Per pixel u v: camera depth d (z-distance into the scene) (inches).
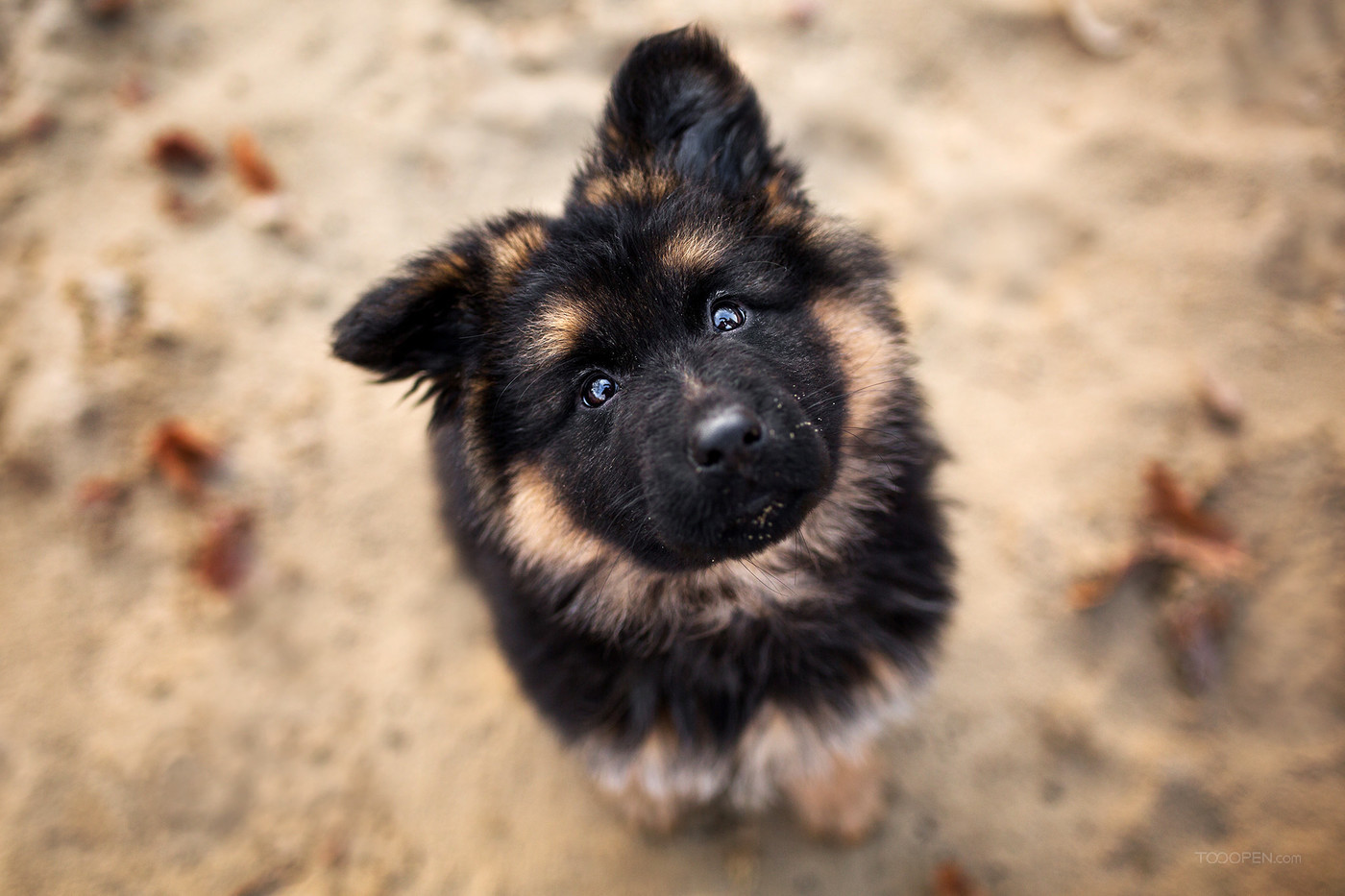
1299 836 23.9
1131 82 31.0
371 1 32.1
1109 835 24.3
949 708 25.8
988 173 30.3
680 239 20.2
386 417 28.6
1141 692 25.4
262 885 24.5
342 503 27.8
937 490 24.2
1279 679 25.1
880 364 21.8
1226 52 31.0
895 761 25.5
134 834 24.8
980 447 28.0
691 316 20.1
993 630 26.3
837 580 22.3
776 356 20.2
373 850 24.9
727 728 22.2
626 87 21.5
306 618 26.8
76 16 30.9
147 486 27.3
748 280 20.5
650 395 19.5
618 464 20.1
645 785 22.9
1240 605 25.6
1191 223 29.3
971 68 31.5
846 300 21.7
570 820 25.2
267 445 28.0
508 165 30.9
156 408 27.9
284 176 30.4
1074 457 27.6
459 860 24.9
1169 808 24.4
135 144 30.2
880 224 30.0
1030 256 29.6
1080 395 28.2
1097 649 25.9
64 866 24.5
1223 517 26.5
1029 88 31.3
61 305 28.2
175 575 26.8
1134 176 29.9
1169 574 26.1
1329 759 24.4
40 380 27.4
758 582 22.1
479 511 21.3
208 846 24.8
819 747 22.5
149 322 28.3
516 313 20.6
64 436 27.0
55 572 26.6
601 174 21.8
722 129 21.5
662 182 21.1
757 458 18.7
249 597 26.8
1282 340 28.0
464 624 27.0
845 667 22.2
